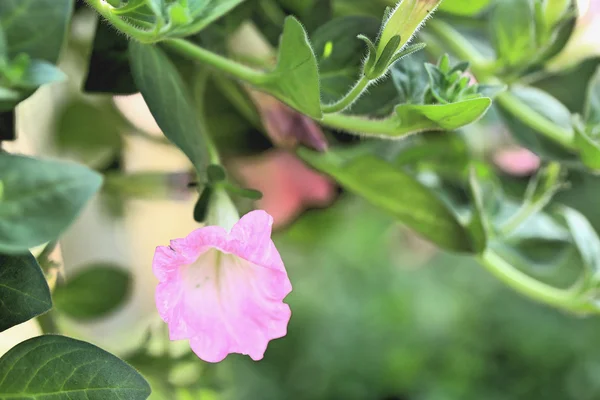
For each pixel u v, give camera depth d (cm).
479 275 210
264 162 60
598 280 52
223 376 63
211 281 40
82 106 58
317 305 207
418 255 136
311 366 200
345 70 44
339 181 54
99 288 51
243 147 56
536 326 198
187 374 56
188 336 39
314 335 204
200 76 47
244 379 184
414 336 202
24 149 50
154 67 41
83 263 60
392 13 39
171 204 68
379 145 57
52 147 58
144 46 41
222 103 54
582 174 61
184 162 61
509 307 204
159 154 63
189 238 38
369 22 44
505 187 63
